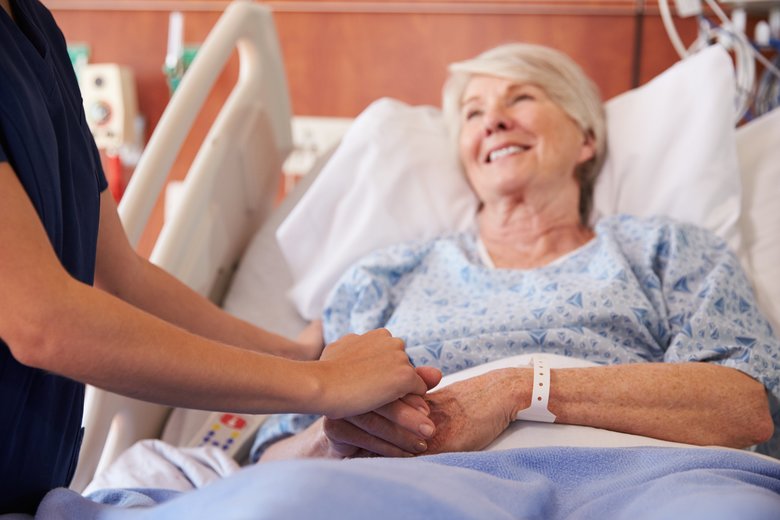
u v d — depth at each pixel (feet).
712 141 6.45
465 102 6.65
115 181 9.51
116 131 9.54
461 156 6.74
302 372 3.35
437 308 5.80
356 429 4.23
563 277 5.77
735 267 5.62
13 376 3.15
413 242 6.42
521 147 6.24
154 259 5.94
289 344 5.21
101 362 2.83
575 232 6.35
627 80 8.90
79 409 3.61
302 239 6.77
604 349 5.29
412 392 3.93
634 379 4.61
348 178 6.82
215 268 6.83
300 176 9.55
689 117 6.58
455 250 6.16
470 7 9.11
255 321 6.69
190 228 6.24
